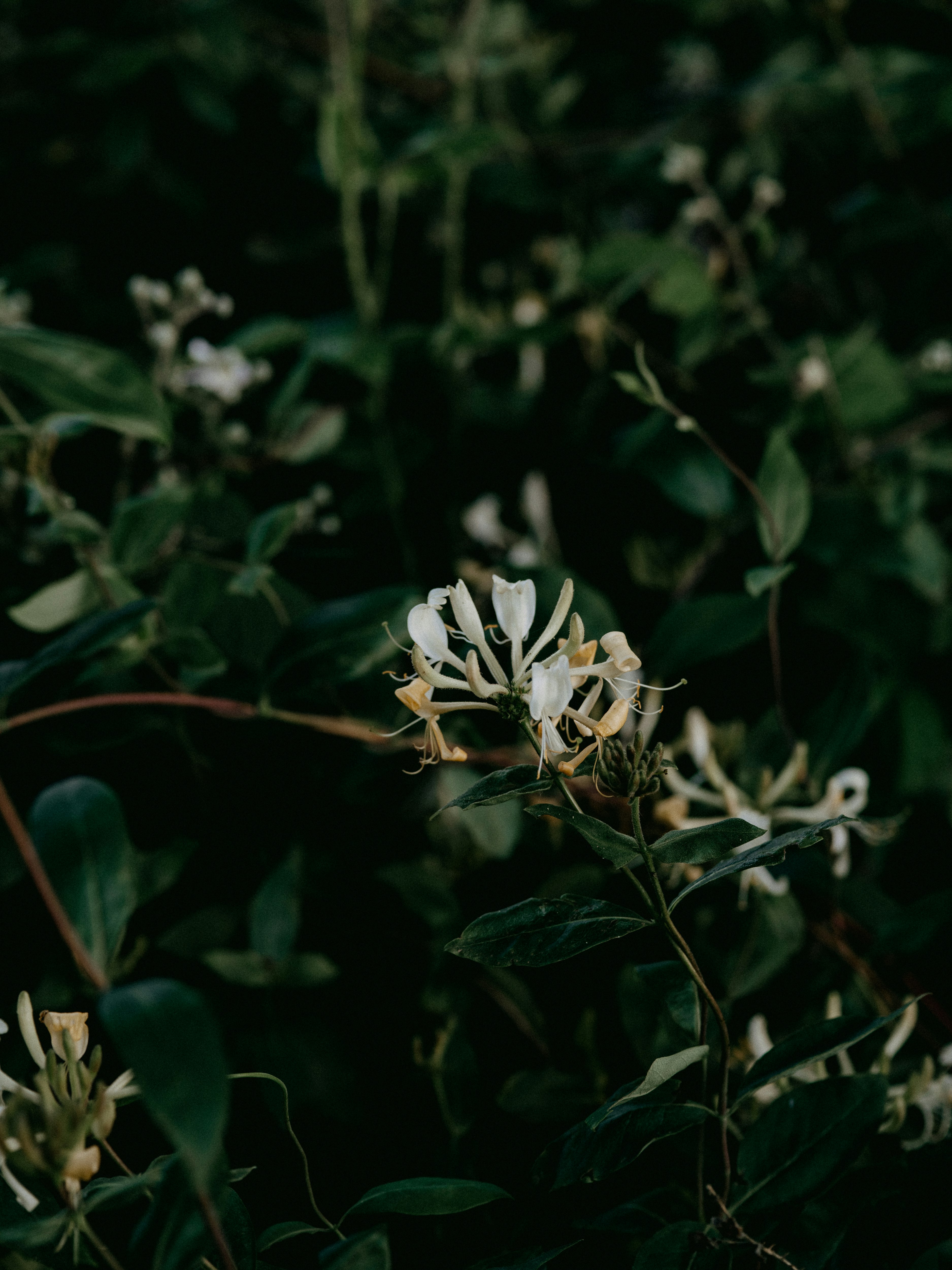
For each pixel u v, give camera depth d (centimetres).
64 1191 55
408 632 64
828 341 95
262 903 71
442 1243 67
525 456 107
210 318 111
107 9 114
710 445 68
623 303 108
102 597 70
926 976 74
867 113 110
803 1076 68
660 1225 61
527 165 124
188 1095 48
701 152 108
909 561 87
